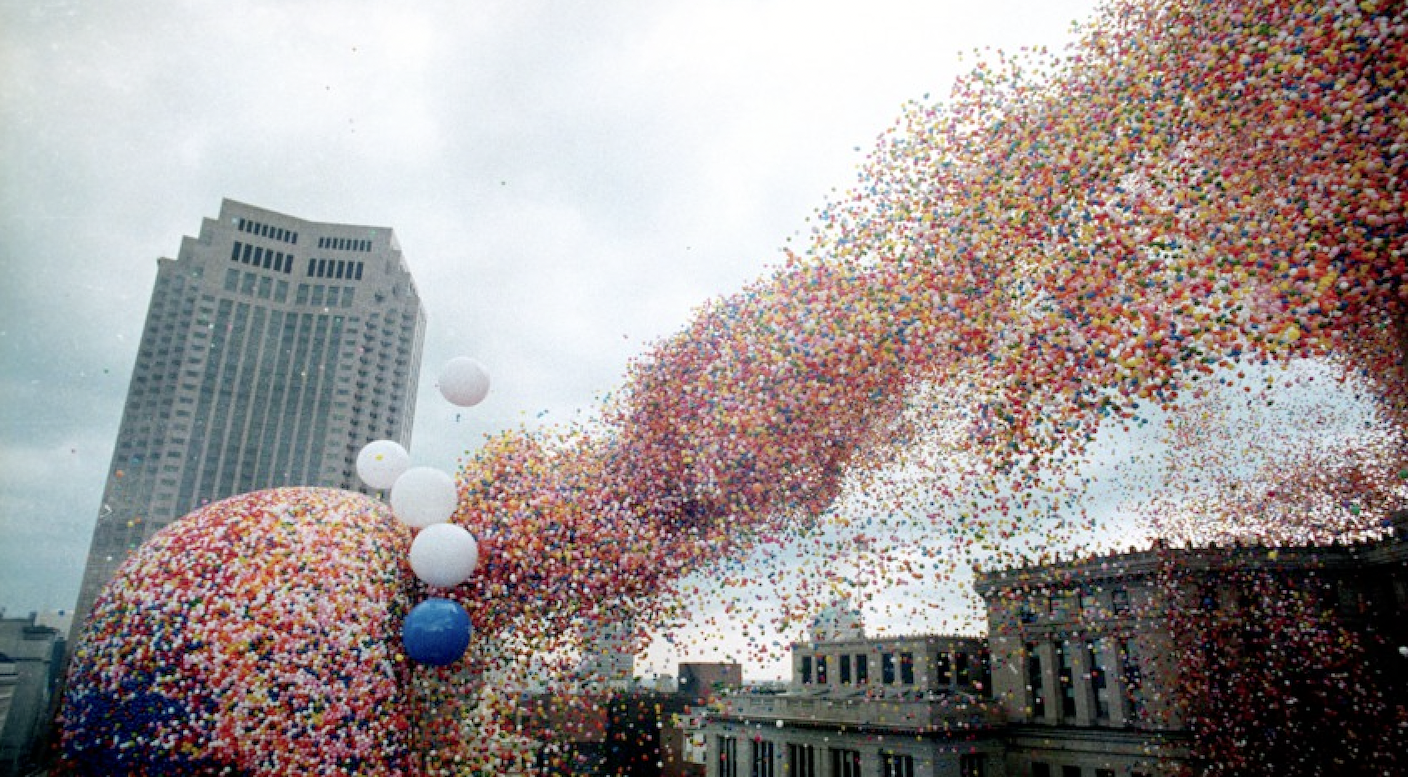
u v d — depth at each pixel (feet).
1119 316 33.96
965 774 85.15
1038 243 39.14
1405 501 59.11
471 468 43.86
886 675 100.63
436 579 33.60
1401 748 63.98
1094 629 84.48
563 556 41.27
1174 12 38.88
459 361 42.73
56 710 32.94
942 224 43.19
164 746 27.07
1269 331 30.09
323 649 30.01
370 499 38.06
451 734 36.37
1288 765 68.90
